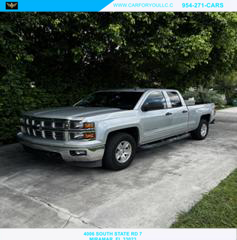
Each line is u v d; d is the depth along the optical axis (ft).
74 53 22.95
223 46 29.37
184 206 12.01
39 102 24.77
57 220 10.96
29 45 23.73
